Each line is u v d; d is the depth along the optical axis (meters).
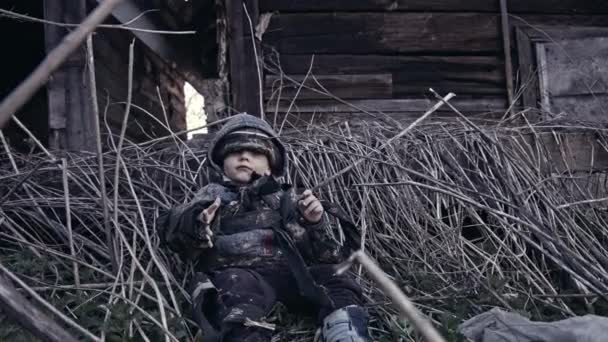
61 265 3.61
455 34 5.88
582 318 2.85
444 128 4.28
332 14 5.80
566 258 3.50
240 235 3.03
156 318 2.98
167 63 9.12
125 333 2.82
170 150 4.21
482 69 5.87
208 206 2.92
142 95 8.01
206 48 8.70
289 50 5.73
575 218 4.06
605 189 4.30
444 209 4.09
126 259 3.56
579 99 5.72
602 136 4.45
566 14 5.99
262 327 2.69
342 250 3.07
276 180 3.26
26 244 3.46
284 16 5.75
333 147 4.17
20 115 7.67
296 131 4.38
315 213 2.95
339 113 5.67
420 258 3.65
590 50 5.77
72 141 5.16
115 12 6.89
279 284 3.00
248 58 5.62
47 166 4.02
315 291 2.83
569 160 4.44
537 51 5.80
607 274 3.50
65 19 5.40
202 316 2.71
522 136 4.38
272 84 5.61
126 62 7.36
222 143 3.32
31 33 8.30
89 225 3.89
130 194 3.93
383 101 5.74
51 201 3.85
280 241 2.93
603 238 4.02
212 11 8.11
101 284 3.17
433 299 3.36
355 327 2.79
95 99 2.84
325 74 5.73
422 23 5.87
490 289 3.35
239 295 2.79
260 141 3.28
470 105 5.82
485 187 4.00
